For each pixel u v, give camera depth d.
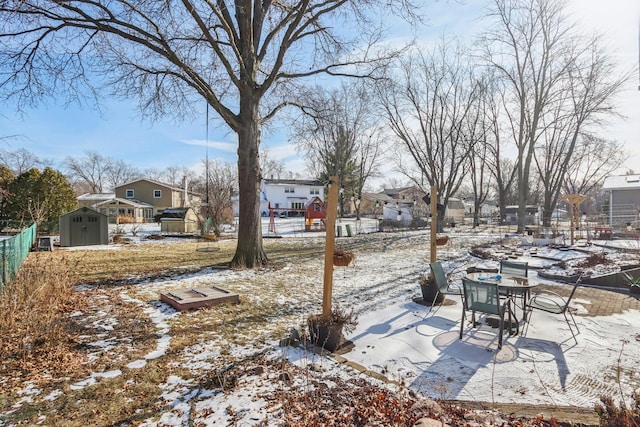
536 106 21.34
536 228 19.88
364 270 9.55
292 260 11.48
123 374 3.52
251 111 9.82
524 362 3.72
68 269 8.23
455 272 9.12
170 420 2.74
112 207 37.59
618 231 18.00
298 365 3.66
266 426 2.61
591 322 4.95
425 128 26.64
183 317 5.37
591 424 2.55
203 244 16.94
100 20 8.27
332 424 2.58
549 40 20.67
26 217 19.61
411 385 3.27
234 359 3.85
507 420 2.65
